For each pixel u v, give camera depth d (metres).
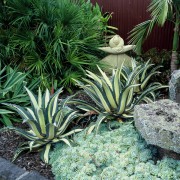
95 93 2.78
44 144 2.57
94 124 2.67
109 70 3.89
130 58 4.01
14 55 3.87
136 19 4.77
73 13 4.01
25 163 2.48
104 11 5.07
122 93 2.58
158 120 2.16
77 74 3.88
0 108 3.22
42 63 3.76
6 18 4.04
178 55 3.96
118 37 3.95
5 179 2.27
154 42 4.66
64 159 2.29
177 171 2.05
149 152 2.23
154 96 3.19
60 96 3.71
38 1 3.93
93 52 4.22
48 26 3.87
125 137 2.44
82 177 2.10
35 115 2.53
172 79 3.06
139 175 2.03
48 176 2.34
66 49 3.93
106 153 2.25
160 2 3.38
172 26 4.45
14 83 3.29
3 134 2.91
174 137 2.00
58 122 2.54
